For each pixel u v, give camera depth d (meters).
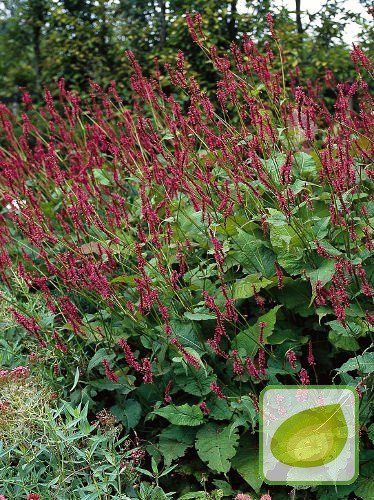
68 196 3.78
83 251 3.80
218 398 3.03
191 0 8.25
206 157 3.72
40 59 9.61
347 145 3.02
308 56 8.02
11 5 10.14
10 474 2.61
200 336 3.17
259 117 3.27
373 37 6.15
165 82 6.78
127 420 3.16
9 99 9.84
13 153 4.61
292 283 3.11
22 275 3.39
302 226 3.05
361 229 3.15
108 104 4.26
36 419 2.56
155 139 3.50
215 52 3.44
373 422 2.88
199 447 2.88
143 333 3.25
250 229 3.32
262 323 2.74
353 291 3.01
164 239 3.59
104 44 8.97
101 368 3.31
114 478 2.55
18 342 3.59
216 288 3.38
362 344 3.12
